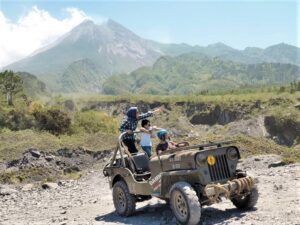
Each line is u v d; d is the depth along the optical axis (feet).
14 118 173.06
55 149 104.53
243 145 87.71
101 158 105.40
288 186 40.32
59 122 165.27
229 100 570.05
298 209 30.53
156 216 33.86
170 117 615.98
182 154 30.07
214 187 28.19
